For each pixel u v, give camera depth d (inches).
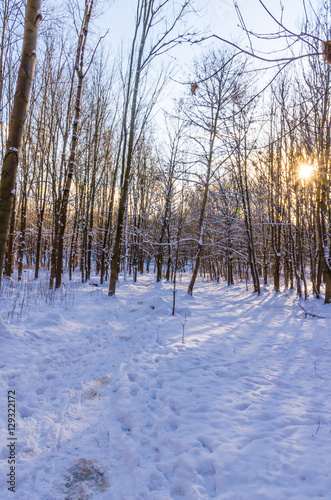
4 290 357.4
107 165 660.1
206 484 91.4
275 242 627.5
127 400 143.3
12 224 492.1
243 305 442.0
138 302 397.7
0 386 141.1
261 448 106.0
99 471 99.7
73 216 741.9
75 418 129.4
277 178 520.4
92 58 399.9
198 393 150.9
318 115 325.1
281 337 267.0
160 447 110.8
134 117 424.2
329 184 367.2
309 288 608.1
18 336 201.8
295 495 84.6
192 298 480.7
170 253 804.6
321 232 397.1
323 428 120.3
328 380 171.3
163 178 688.4
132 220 740.7
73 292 420.5
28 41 193.0
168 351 215.2
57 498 87.9
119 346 229.1
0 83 333.4
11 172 193.5
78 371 176.6
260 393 153.3
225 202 697.6
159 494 88.4
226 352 218.7
